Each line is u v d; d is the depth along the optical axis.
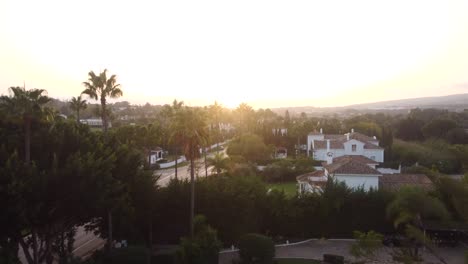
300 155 96.06
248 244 34.50
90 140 35.78
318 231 43.09
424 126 116.75
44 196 27.27
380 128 106.06
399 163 77.75
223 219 40.03
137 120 152.38
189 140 36.91
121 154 37.06
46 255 31.78
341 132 114.81
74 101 68.31
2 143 30.39
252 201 41.88
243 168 70.81
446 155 81.38
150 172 40.59
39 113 29.45
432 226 37.44
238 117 161.75
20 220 26.30
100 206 30.08
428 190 43.38
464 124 144.38
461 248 38.47
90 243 41.72
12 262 26.11
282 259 36.50
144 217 38.66
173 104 77.88
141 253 33.47
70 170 28.17
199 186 40.84
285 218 43.06
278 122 133.50
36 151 31.61
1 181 26.50
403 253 32.56
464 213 36.00
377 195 42.88
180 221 40.12
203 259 33.03
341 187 43.44
